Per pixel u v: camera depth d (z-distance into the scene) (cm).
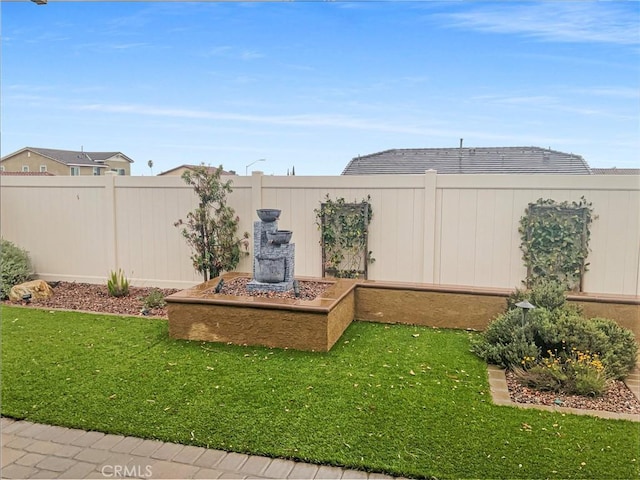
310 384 420
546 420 352
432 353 513
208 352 510
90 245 852
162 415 360
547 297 556
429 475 282
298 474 287
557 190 639
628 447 313
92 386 413
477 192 670
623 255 623
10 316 654
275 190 748
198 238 753
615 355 454
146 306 697
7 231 897
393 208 705
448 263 690
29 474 289
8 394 396
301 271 753
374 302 659
